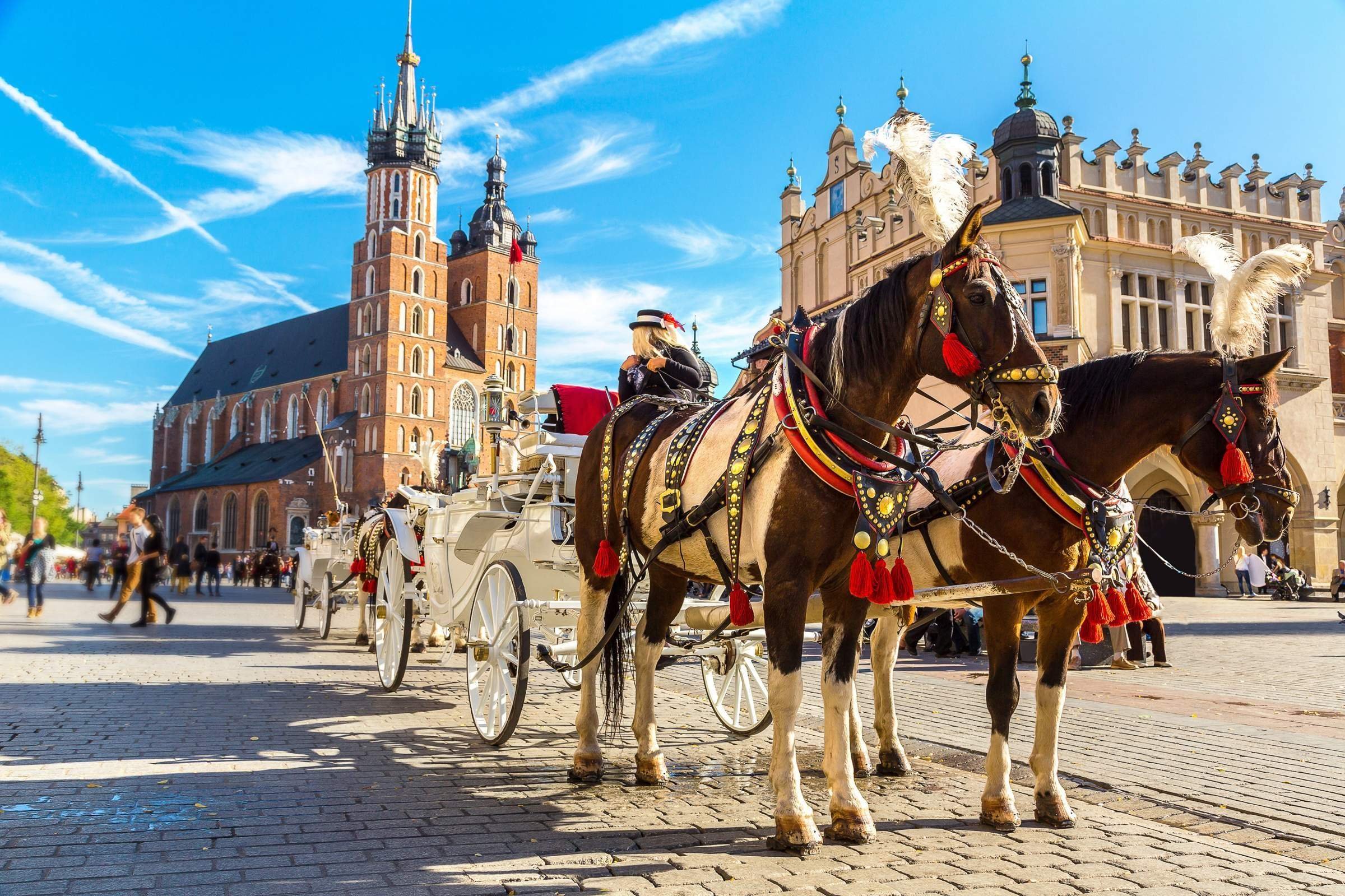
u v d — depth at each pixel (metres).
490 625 6.91
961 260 4.07
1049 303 26.52
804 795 5.54
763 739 7.30
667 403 6.00
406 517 9.59
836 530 4.34
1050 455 5.04
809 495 4.32
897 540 5.62
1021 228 26.67
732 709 7.63
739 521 4.58
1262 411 5.09
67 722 7.16
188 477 99.00
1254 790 5.55
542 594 7.50
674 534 5.10
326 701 8.59
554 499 7.15
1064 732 7.47
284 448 93.06
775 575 4.35
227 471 94.00
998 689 4.91
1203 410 5.14
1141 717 8.20
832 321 4.63
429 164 86.31
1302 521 33.25
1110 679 11.21
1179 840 4.56
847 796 4.48
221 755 6.14
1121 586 5.38
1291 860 4.27
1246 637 16.97
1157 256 30.67
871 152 4.66
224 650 13.28
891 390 4.38
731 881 3.89
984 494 5.12
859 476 4.23
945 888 3.84
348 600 15.84
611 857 4.20
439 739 6.96
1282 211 34.12
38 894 3.61
